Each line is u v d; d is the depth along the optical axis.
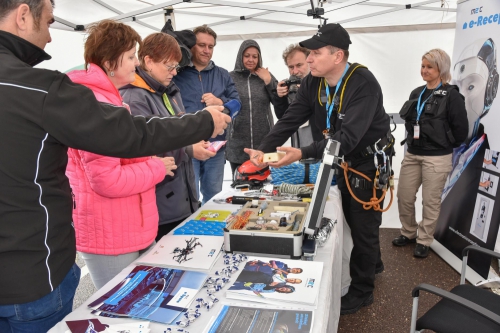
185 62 2.49
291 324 0.95
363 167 2.14
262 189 2.27
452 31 3.88
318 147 1.72
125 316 1.02
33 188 0.93
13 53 0.91
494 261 2.57
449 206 3.06
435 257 3.13
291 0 3.59
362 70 1.90
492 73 2.50
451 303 1.56
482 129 2.64
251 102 3.21
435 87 2.93
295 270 1.21
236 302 1.07
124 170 1.28
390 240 3.50
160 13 3.38
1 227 0.91
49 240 0.99
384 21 3.88
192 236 1.56
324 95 2.05
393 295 2.57
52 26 2.96
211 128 1.10
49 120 0.86
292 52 3.05
